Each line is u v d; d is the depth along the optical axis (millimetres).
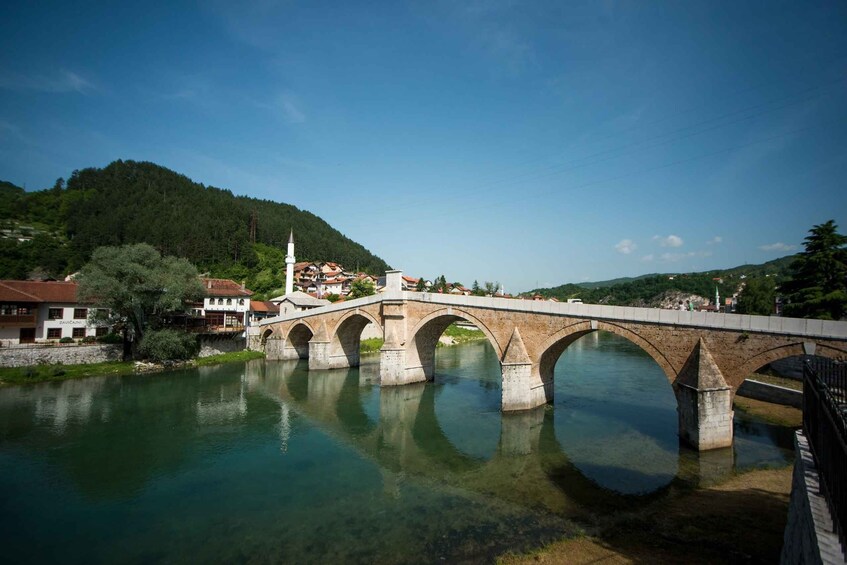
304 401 35188
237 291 66125
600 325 27094
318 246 152250
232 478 20469
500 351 32469
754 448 22453
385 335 39938
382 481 20031
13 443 24953
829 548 6082
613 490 18484
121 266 42969
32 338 45469
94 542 15211
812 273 33625
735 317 21922
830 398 7703
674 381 23984
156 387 39281
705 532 14719
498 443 25016
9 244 90750
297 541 15023
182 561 14016
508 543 14578
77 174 152875
